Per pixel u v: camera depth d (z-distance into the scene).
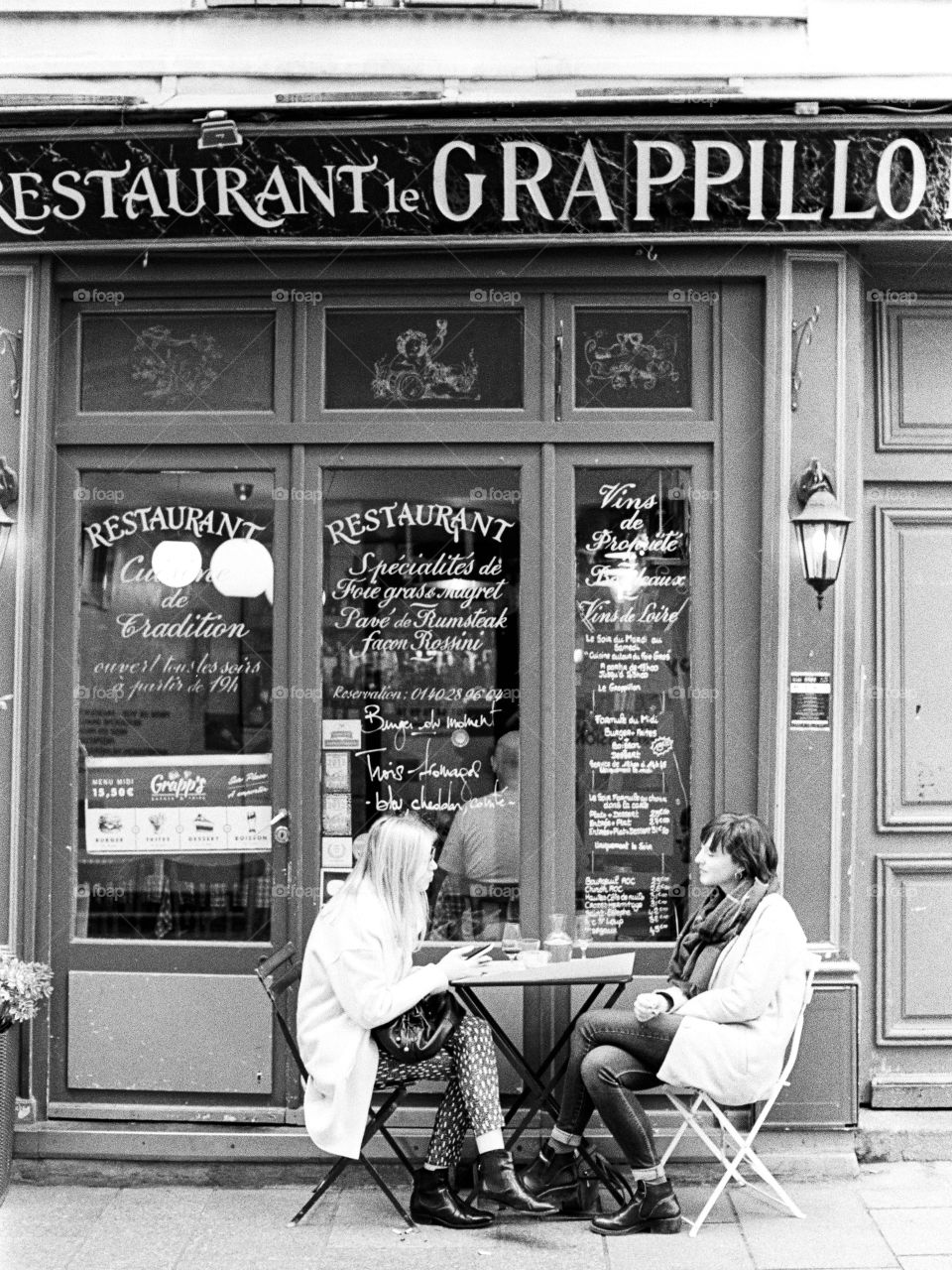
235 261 5.15
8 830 5.09
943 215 4.93
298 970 4.82
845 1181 4.94
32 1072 5.11
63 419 5.22
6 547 5.10
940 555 5.35
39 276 5.14
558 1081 4.98
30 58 5.09
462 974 4.49
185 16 5.08
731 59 5.03
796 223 4.96
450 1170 4.72
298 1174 5.01
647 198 4.89
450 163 4.82
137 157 4.83
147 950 5.14
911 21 5.02
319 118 4.79
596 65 5.03
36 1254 4.35
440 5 5.06
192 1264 4.27
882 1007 5.26
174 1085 5.11
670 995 4.54
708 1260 4.27
